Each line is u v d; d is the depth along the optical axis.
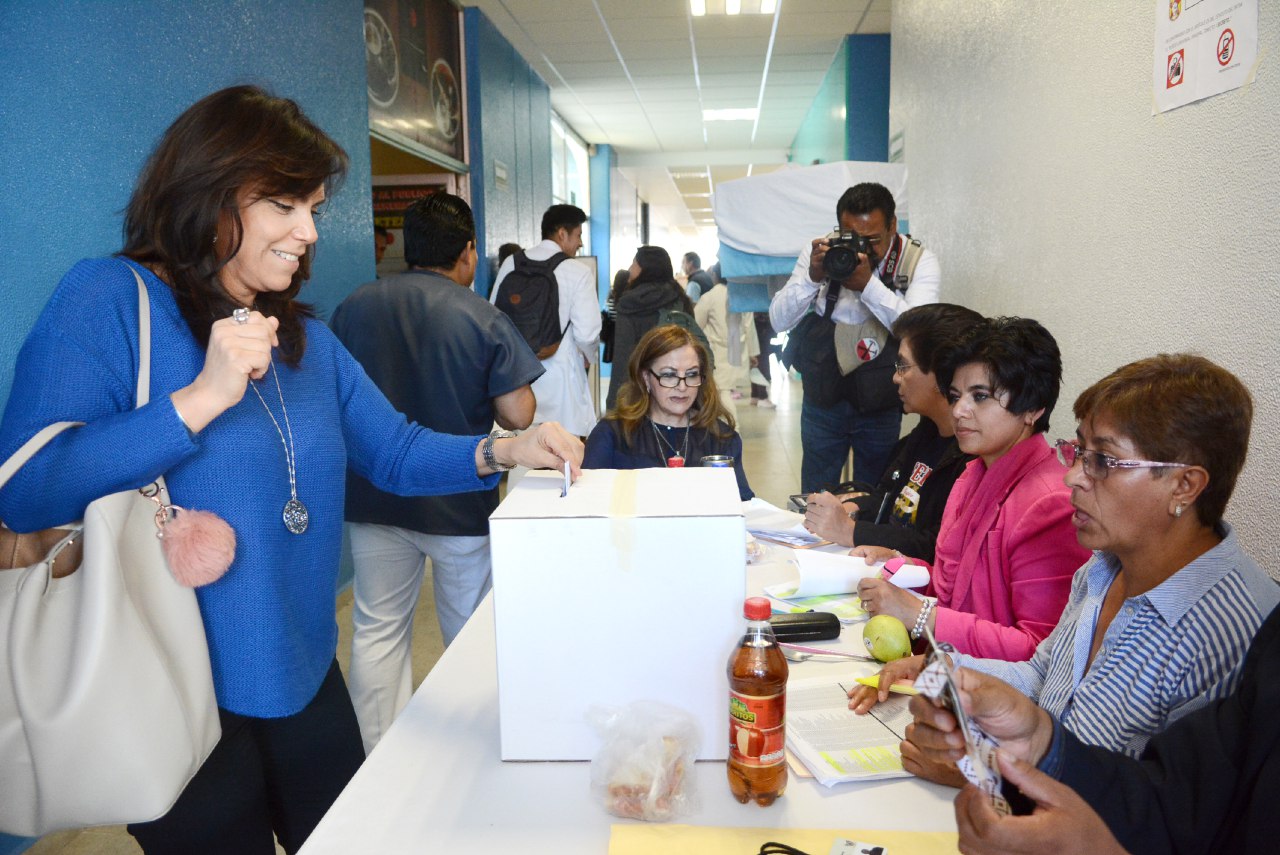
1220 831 0.84
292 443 1.15
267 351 0.97
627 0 5.73
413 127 4.94
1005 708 0.86
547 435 1.21
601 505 1.02
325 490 1.20
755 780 0.94
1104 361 2.07
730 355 7.92
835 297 2.84
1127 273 1.94
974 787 0.79
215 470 1.07
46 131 1.93
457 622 2.26
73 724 0.92
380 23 4.38
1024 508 1.40
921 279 2.84
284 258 1.11
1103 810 0.86
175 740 0.98
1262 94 1.41
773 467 5.62
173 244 1.04
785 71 7.77
